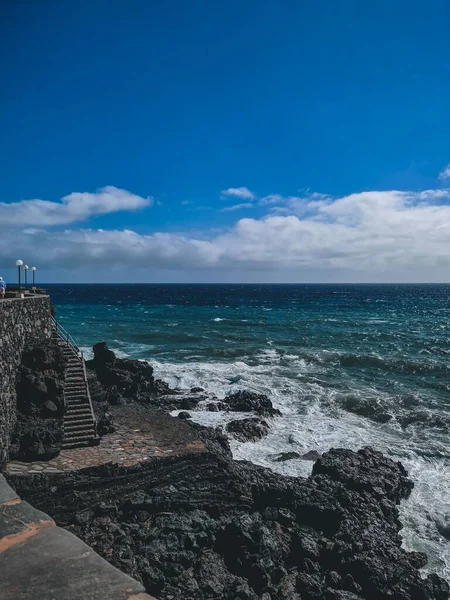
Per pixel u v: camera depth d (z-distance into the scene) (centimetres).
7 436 1644
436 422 2583
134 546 1404
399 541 1529
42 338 2180
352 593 1291
